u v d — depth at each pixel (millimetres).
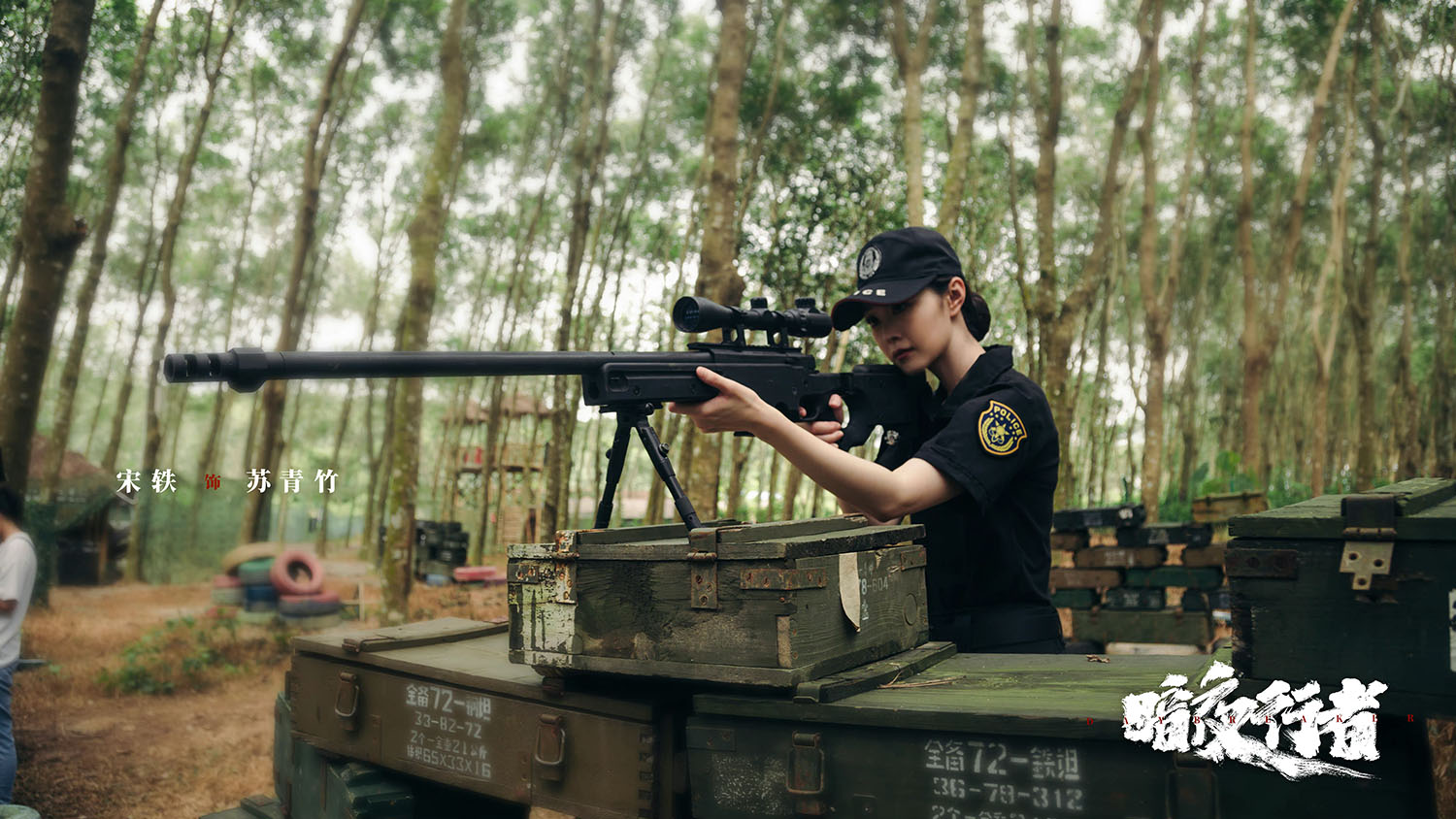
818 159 14906
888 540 2080
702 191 16312
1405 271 18859
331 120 15445
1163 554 7234
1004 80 16250
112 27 12898
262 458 14719
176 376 1466
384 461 19625
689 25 17438
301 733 2760
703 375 2002
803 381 2305
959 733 1582
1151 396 14766
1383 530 1353
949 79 15156
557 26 16469
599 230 17062
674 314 2117
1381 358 29781
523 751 2146
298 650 2791
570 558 1957
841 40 14820
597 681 2080
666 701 1945
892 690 1792
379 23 15203
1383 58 19703
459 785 2275
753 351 2207
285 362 1528
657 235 19438
